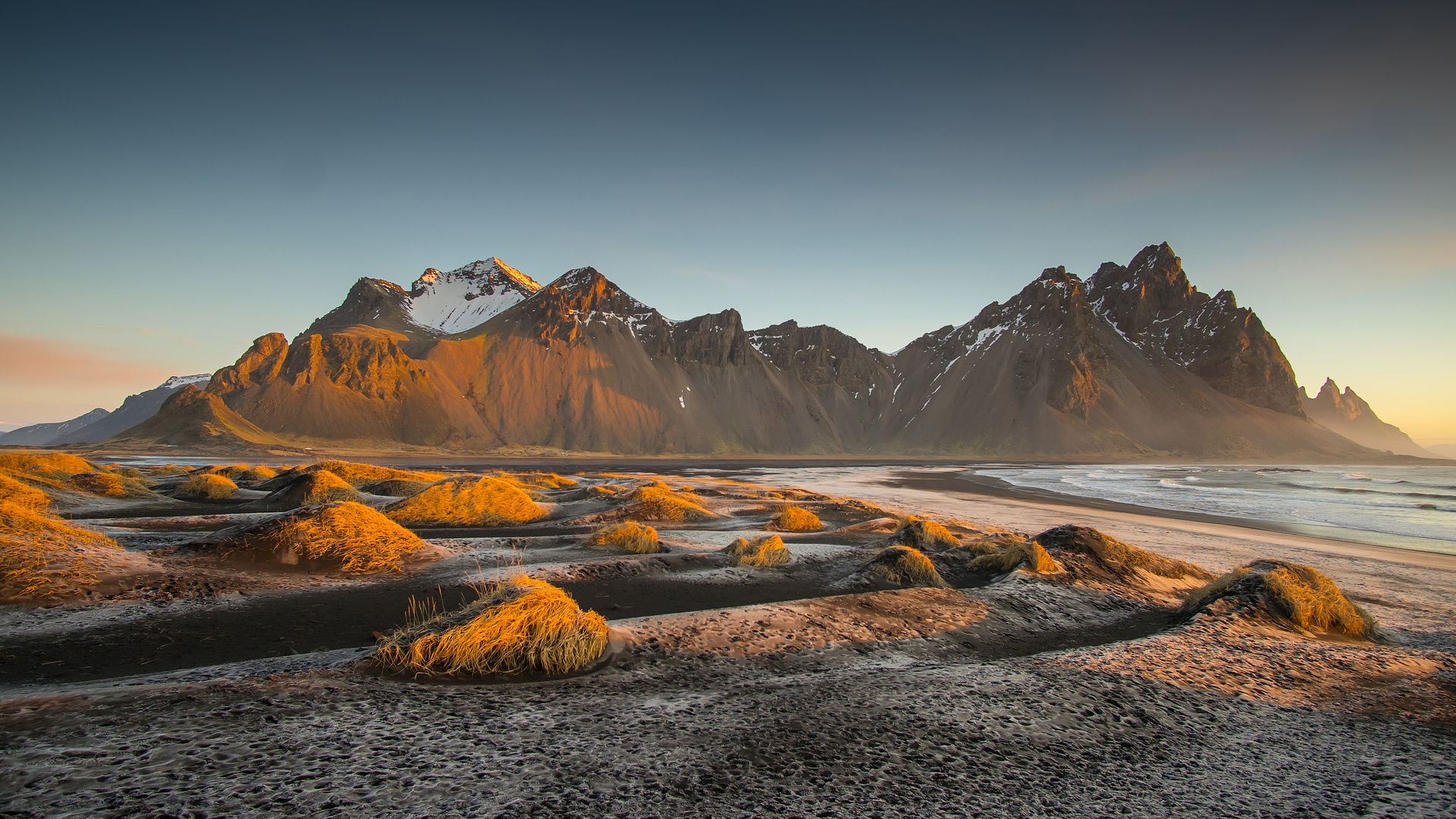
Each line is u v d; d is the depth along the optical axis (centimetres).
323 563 1247
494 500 2416
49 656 705
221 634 829
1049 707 569
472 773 393
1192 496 5141
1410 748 520
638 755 437
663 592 1177
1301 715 593
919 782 414
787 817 357
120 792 332
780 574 1378
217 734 421
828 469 11519
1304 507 4216
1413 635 1073
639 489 2902
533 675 637
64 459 3005
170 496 2766
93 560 1062
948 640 877
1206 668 717
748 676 667
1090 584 1250
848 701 568
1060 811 384
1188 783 439
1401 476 9588
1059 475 9238
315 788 356
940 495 4934
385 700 523
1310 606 995
